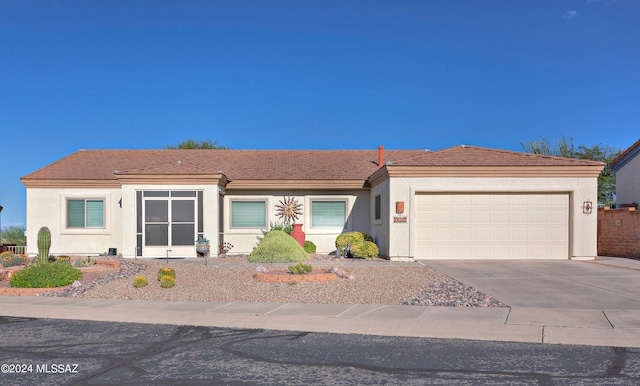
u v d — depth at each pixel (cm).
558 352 803
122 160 2659
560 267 1733
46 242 1778
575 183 1978
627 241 2111
